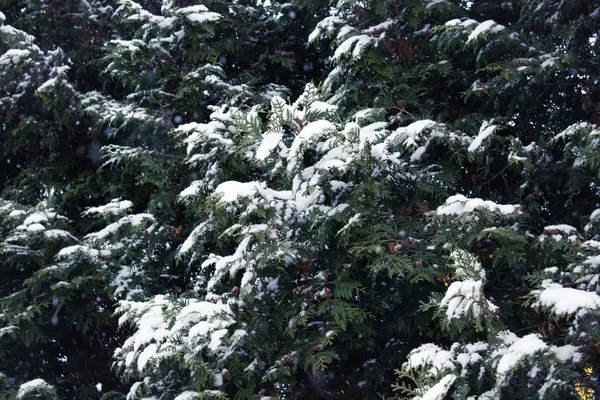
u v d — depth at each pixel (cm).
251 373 435
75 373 609
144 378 450
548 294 346
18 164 676
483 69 493
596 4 507
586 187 518
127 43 541
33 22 636
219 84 572
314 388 512
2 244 520
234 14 630
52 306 563
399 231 446
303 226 436
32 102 598
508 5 554
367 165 411
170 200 550
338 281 433
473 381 394
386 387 511
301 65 683
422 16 540
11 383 549
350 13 554
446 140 461
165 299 456
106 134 604
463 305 350
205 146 502
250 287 424
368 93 534
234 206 447
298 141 382
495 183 534
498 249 413
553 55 485
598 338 365
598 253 396
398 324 488
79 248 500
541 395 360
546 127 539
